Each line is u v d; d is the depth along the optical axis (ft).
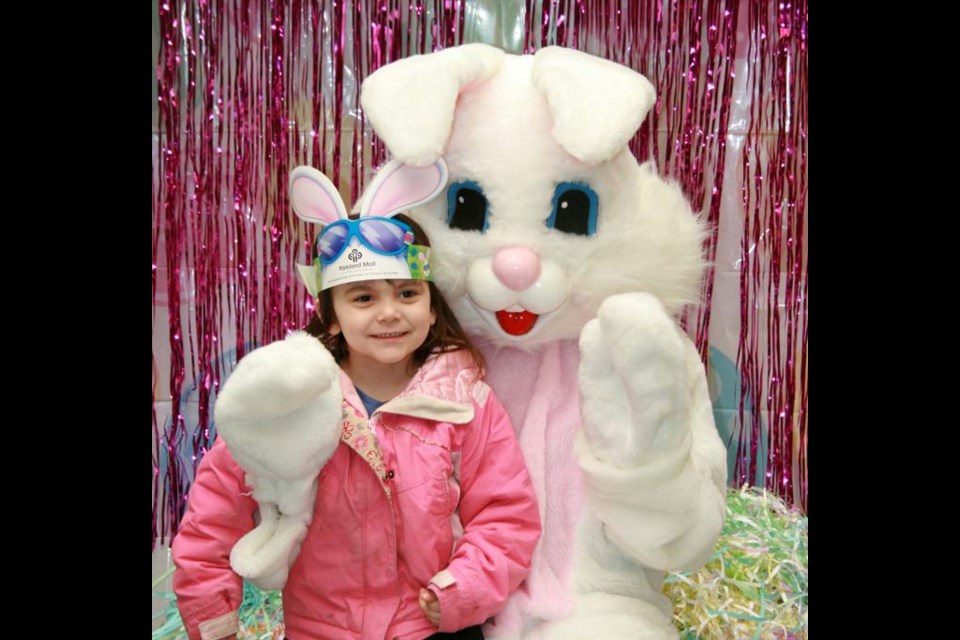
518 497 3.69
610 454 3.48
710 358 5.73
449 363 3.85
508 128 3.81
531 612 3.68
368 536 3.56
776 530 5.14
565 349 4.23
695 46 5.38
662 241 3.96
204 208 5.44
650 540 3.55
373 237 3.59
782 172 5.51
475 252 3.84
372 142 5.42
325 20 5.36
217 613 3.47
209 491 3.54
